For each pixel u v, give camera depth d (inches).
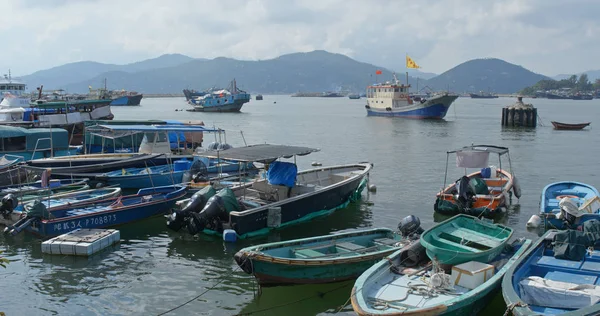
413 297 563.2
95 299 654.5
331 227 968.3
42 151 1457.9
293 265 644.1
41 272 735.1
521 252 655.8
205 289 687.7
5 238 879.7
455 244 673.6
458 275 582.9
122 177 1187.9
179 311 626.2
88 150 1549.0
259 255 632.4
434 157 1897.1
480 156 1091.9
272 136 2731.3
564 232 655.1
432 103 3843.5
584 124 3134.8
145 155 1326.3
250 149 1034.1
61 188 1135.6
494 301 623.5
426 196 1229.7
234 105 5236.2
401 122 3750.0
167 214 1026.7
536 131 3021.7
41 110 2057.1
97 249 811.4
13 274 725.9
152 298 659.4
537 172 1585.9
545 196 1034.7
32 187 1081.4
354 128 3253.0
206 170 1254.9
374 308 533.6
